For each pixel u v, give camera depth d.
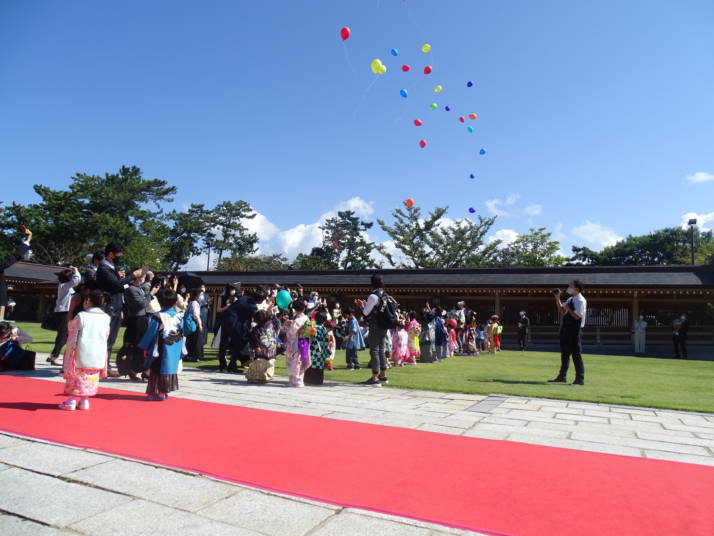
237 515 2.38
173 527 2.23
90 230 40.53
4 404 4.68
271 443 3.67
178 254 63.19
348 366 9.94
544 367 11.12
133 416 4.44
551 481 2.97
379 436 3.99
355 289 23.70
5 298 6.15
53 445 3.45
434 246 37.53
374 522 2.33
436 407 5.47
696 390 7.58
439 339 12.66
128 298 6.70
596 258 53.47
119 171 51.72
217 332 9.25
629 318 21.25
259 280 26.38
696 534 2.24
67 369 4.59
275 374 8.22
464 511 2.47
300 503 2.54
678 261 48.50
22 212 38.97
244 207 67.94
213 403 5.24
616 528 2.30
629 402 6.11
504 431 4.32
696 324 20.73
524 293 22.17
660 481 3.01
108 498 2.56
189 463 3.13
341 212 66.06
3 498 2.53
